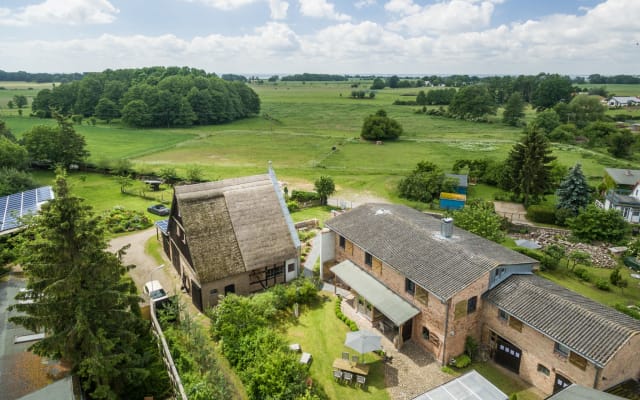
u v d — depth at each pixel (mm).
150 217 63000
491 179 84438
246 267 39125
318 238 55531
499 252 34938
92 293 23641
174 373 24922
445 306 29328
